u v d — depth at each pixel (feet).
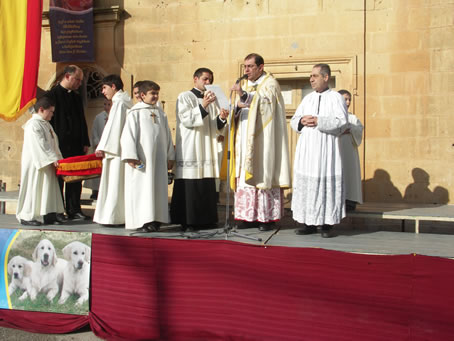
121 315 13.74
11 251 14.67
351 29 23.24
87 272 14.12
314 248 12.49
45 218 17.65
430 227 20.10
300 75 23.89
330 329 12.21
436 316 11.55
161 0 25.72
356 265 12.13
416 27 22.44
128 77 25.95
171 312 13.33
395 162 22.80
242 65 24.61
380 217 17.16
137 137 15.97
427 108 22.35
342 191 15.19
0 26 23.35
